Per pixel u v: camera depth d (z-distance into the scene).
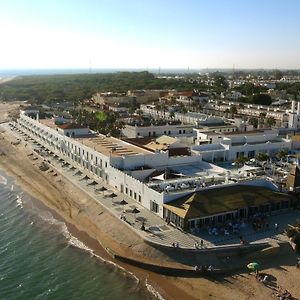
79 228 85.06
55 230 84.69
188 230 75.44
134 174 96.62
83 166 119.81
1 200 104.00
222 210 77.88
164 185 87.69
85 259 72.38
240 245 70.19
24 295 62.38
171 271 66.50
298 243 71.50
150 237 72.75
